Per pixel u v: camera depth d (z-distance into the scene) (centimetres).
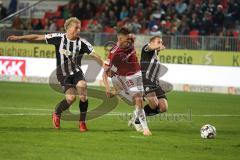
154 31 5134
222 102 3750
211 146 2008
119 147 1922
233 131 2453
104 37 4759
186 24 5247
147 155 1794
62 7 6009
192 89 4416
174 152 1866
